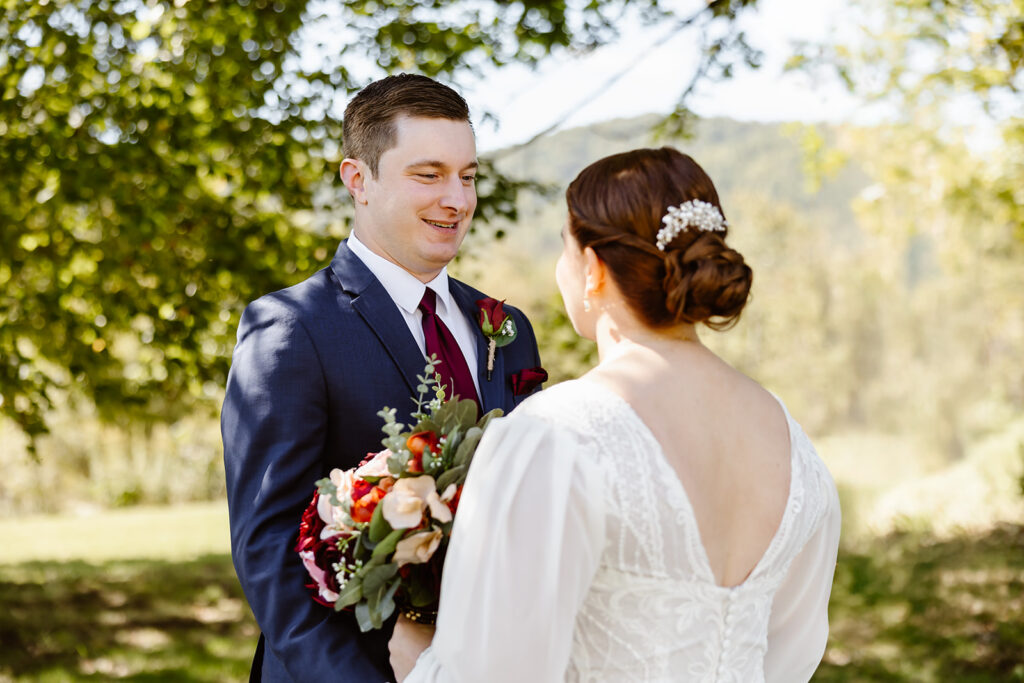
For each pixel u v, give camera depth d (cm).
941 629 669
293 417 188
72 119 569
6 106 539
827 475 162
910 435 3172
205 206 591
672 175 150
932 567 861
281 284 570
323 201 598
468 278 648
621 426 140
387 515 153
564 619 136
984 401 2816
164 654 676
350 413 195
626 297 151
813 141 1092
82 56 545
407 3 610
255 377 191
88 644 697
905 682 572
